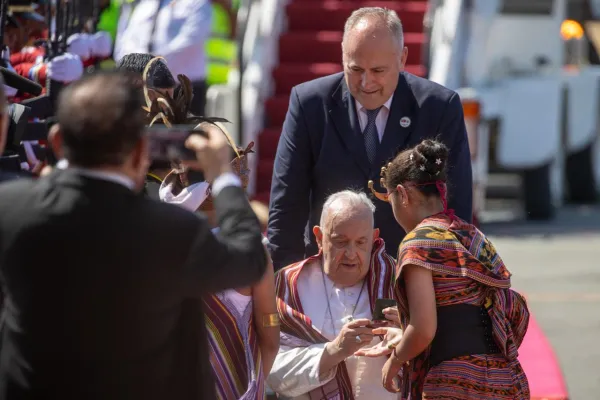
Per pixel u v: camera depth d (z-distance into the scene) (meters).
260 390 12.11
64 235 8.84
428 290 11.84
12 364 9.09
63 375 8.93
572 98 39.97
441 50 33.28
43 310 8.88
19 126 13.25
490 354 12.03
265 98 33.81
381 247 13.84
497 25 37.41
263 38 34.34
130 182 9.18
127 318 8.91
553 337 24.41
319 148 15.53
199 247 9.06
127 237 8.90
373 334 12.79
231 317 11.88
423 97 15.41
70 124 8.91
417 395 12.27
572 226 38.66
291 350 13.44
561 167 41.47
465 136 15.58
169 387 9.31
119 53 28.19
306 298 13.72
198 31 27.66
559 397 18.11
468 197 15.39
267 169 31.84
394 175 12.67
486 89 36.09
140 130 9.07
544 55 37.81
